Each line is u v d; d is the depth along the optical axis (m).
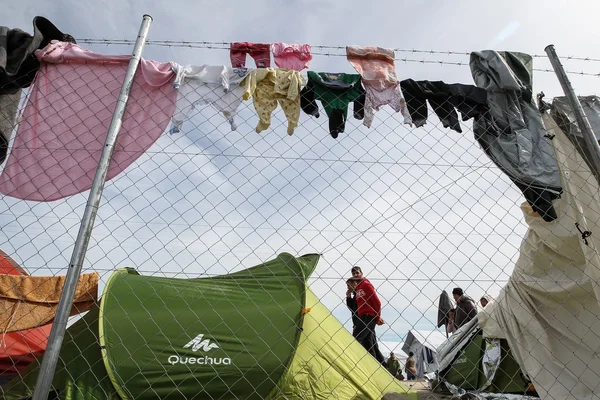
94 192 1.93
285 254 3.99
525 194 2.78
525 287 3.60
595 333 2.99
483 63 3.01
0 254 3.36
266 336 3.04
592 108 3.07
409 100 2.90
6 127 2.46
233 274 3.75
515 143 2.79
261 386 2.87
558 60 2.77
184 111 2.67
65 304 1.72
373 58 2.96
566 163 2.94
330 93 2.83
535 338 3.41
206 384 2.79
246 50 2.88
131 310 3.04
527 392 3.72
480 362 4.27
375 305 4.34
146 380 2.74
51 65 2.67
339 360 3.36
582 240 2.86
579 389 2.96
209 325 3.02
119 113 2.15
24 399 2.62
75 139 2.54
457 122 2.87
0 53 2.46
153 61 2.75
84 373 2.72
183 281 3.49
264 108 2.74
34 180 2.41
